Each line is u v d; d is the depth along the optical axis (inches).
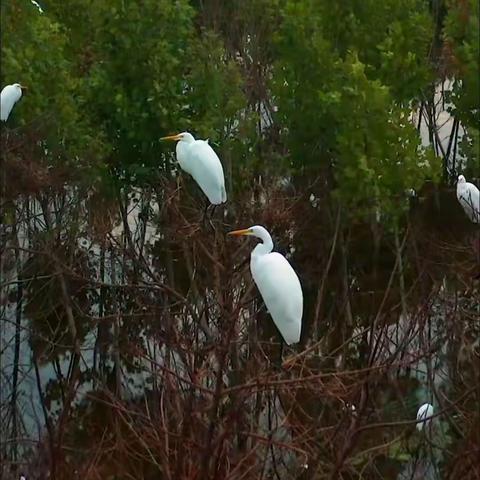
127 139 613.0
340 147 585.6
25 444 459.5
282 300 367.6
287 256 657.0
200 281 496.4
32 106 549.3
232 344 344.5
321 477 369.7
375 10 619.5
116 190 622.8
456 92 700.0
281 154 658.2
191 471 321.7
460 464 352.5
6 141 505.7
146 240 701.3
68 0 612.7
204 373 331.9
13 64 536.7
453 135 831.1
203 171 481.1
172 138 495.5
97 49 597.3
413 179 594.9
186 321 404.2
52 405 521.3
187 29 607.2
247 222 522.9
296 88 603.5
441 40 789.9
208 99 598.9
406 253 640.4
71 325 523.2
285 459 396.5
